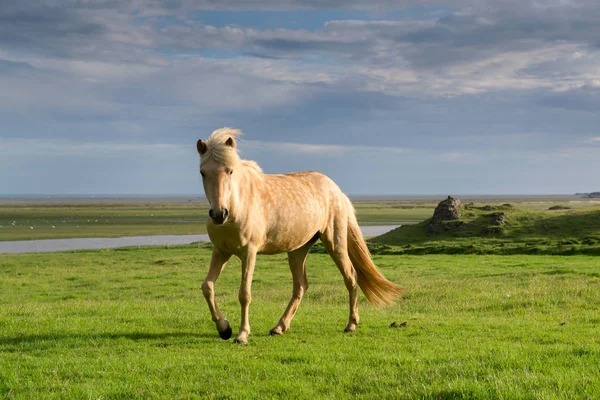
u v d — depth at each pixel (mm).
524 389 5023
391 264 27844
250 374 5977
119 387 5520
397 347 7391
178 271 27859
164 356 6914
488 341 7805
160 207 171000
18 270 29875
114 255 38438
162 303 14266
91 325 9570
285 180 8828
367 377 5691
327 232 9242
